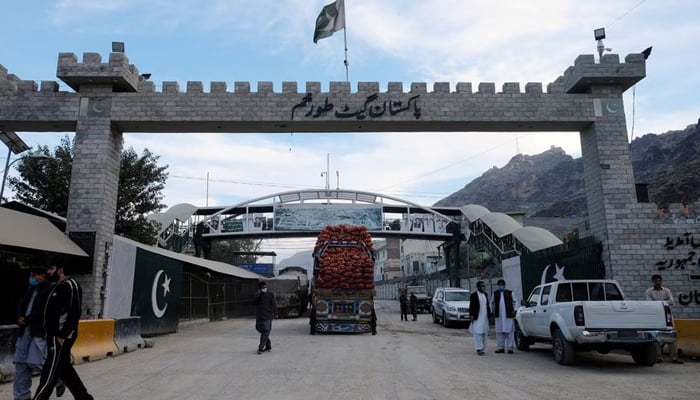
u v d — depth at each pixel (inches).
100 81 689.0
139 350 537.6
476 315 506.0
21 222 564.4
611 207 671.1
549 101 707.4
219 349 547.8
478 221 1478.8
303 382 342.6
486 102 709.9
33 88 693.9
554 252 784.9
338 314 751.7
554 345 438.0
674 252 653.3
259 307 522.9
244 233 1630.2
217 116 698.2
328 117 703.1
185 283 930.7
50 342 243.8
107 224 671.8
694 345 445.1
